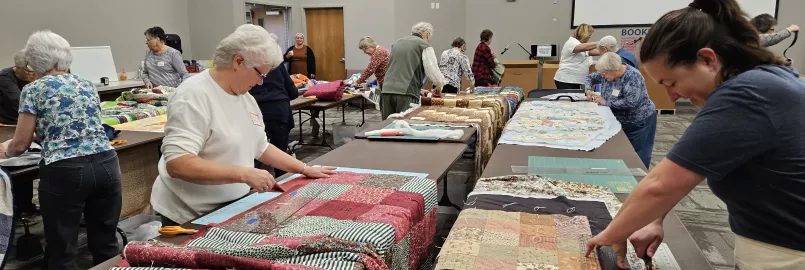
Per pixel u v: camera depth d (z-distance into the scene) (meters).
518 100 4.97
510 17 9.95
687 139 0.93
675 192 0.95
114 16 7.07
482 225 1.37
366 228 1.24
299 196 1.61
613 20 9.33
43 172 2.14
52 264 2.25
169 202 1.74
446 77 6.21
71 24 6.47
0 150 2.18
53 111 2.10
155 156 3.34
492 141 3.75
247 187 1.81
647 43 1.00
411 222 1.45
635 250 1.18
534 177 1.86
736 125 0.88
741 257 1.06
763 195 0.96
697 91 1.00
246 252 1.09
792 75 0.93
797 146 0.89
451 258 1.18
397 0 8.87
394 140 2.71
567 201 1.58
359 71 9.32
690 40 0.93
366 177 1.84
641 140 3.85
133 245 1.14
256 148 1.82
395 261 1.28
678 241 1.31
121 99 4.39
